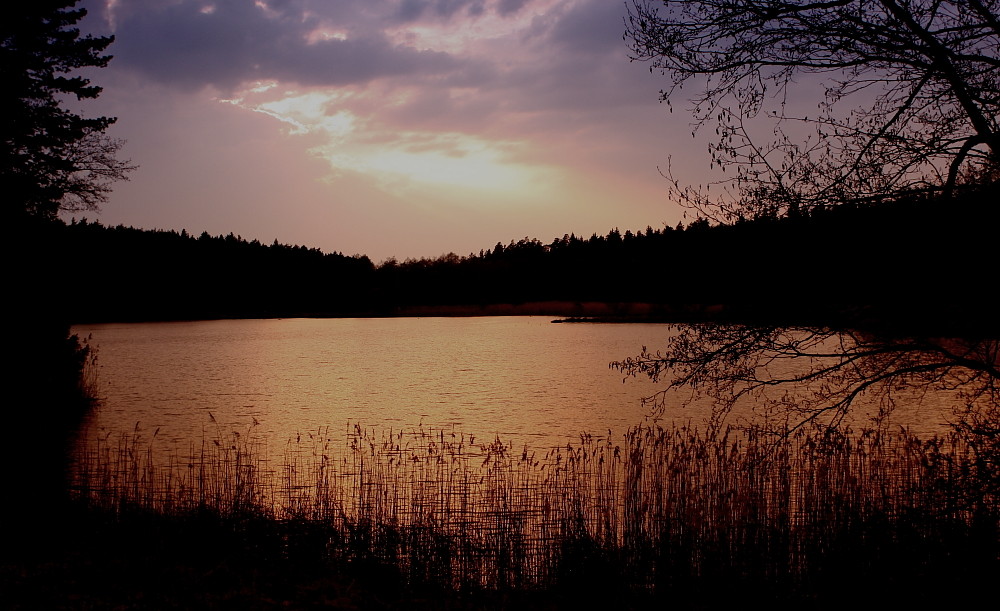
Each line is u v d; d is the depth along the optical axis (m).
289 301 129.62
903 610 8.00
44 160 25.66
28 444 16.72
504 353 49.25
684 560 8.96
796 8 6.73
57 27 26.61
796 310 6.91
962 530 7.64
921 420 14.82
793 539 9.17
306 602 7.67
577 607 8.32
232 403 26.78
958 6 6.41
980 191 6.27
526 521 9.90
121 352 50.53
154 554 8.84
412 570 8.92
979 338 6.53
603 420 21.83
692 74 7.07
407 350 52.75
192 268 113.56
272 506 10.48
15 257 23.97
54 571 7.95
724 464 10.02
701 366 7.42
